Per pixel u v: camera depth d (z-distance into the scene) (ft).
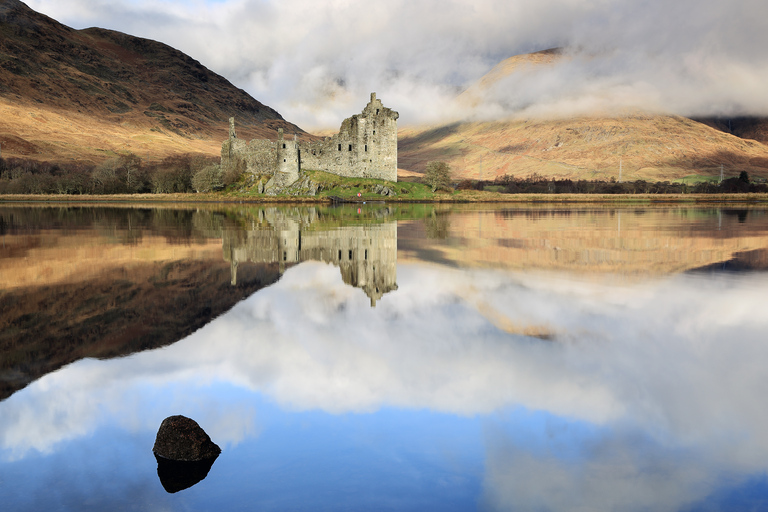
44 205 376.89
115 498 37.32
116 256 137.18
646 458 40.70
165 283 104.88
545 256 137.59
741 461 40.11
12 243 160.35
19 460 41.78
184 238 175.94
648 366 58.44
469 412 48.83
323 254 143.13
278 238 178.09
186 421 42.93
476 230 203.92
